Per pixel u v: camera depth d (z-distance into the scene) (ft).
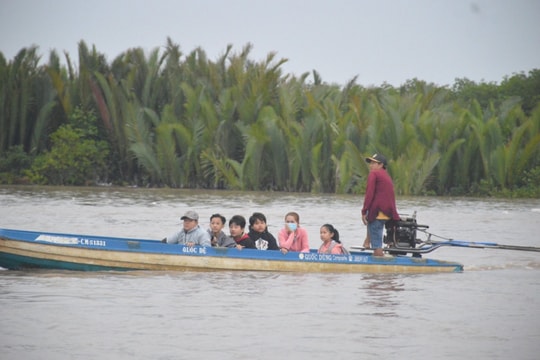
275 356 117.08
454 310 149.07
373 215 194.80
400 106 540.93
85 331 128.36
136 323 133.90
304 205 401.90
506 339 128.57
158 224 295.89
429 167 494.18
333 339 126.72
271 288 167.43
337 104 558.15
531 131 512.63
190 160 532.73
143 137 531.91
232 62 553.23
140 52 563.07
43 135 563.89
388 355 118.73
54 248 179.01
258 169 511.81
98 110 562.25
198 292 160.97
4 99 548.31
